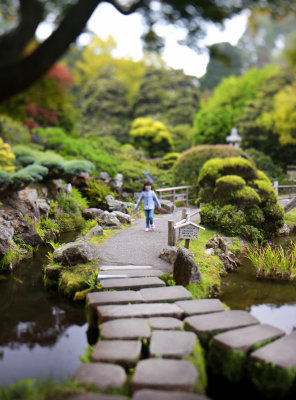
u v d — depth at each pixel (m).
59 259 6.47
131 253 7.12
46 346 4.34
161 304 4.67
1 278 6.71
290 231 11.07
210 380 3.65
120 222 10.41
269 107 24.20
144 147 27.69
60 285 5.83
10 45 2.39
